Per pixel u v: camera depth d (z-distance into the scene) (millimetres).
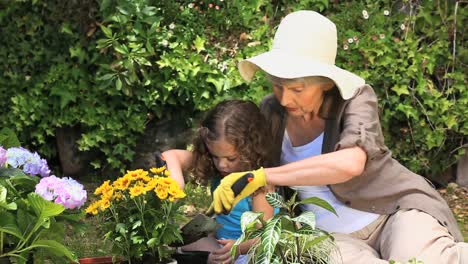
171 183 2828
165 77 5586
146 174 2883
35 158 2934
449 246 3031
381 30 5715
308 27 3094
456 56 5801
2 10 5652
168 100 5664
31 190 2877
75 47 5578
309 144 3244
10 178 2787
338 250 2982
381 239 3215
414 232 3061
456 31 5805
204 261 3152
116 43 5441
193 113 5773
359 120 3031
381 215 3242
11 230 2576
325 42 3096
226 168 3088
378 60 5672
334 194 3219
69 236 4652
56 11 5617
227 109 3057
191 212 5191
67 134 5781
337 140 3145
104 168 5844
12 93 5695
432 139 5727
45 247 2666
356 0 5906
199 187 5477
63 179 2750
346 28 5766
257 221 2684
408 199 3186
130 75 5461
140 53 5484
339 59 5734
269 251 2457
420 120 5734
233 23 5801
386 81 5676
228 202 2861
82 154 5801
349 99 3119
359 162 2896
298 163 2898
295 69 2955
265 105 3357
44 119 5699
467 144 5809
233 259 2898
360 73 5676
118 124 5656
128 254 2865
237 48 5793
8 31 5664
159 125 5773
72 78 5629
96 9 5566
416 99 5715
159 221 2832
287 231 2590
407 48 5680
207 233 2984
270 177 2887
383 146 3154
